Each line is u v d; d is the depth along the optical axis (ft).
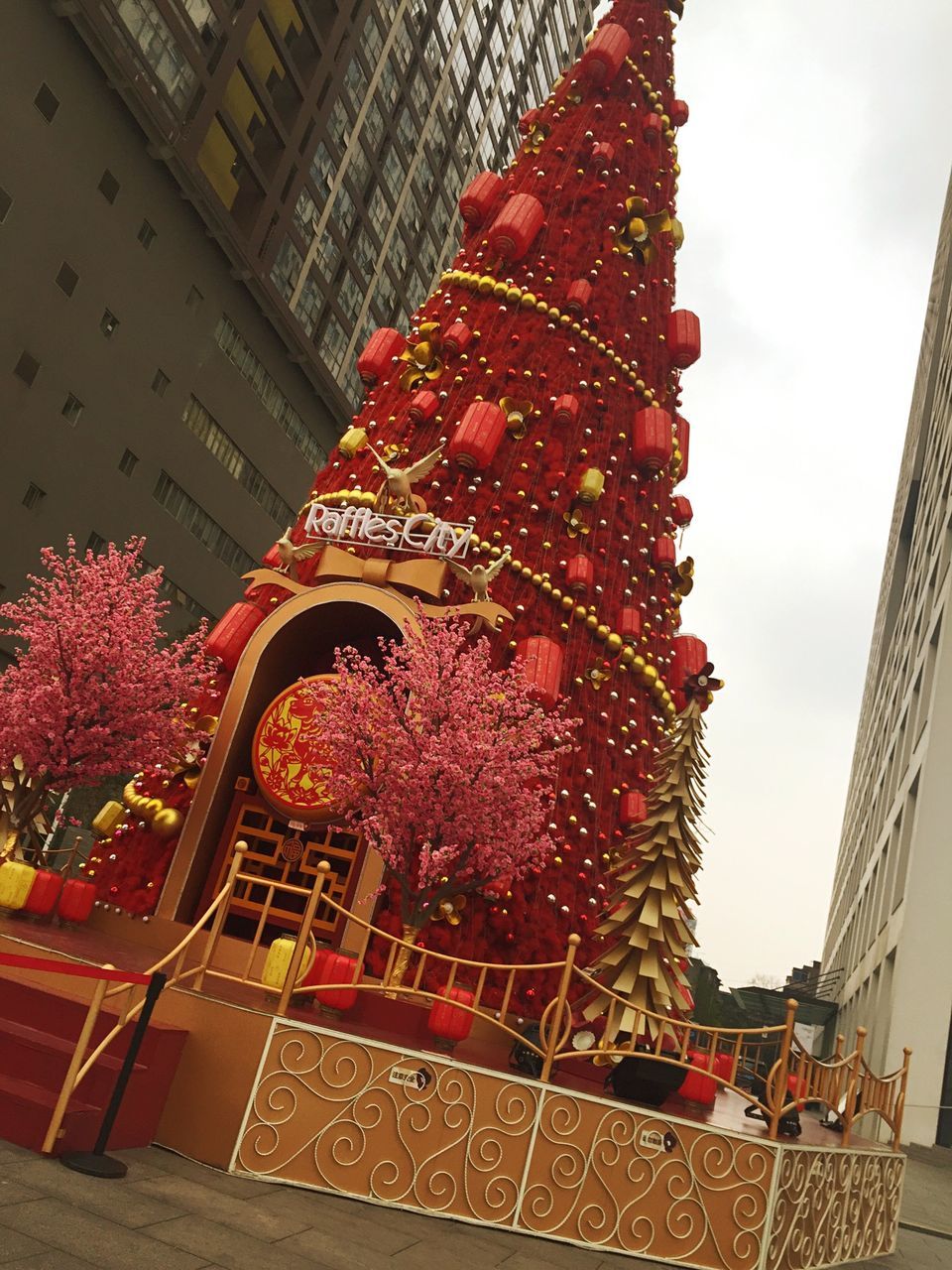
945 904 88.17
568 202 68.33
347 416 199.31
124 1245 20.74
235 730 53.21
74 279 133.90
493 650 52.39
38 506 132.67
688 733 42.83
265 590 58.80
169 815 51.47
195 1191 25.90
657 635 61.72
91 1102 26.86
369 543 54.80
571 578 55.67
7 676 54.29
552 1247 29.50
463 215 72.23
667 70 79.36
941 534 119.34
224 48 152.05
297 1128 29.19
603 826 53.52
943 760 93.15
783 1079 33.83
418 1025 39.93
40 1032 28.55
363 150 196.85
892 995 87.35
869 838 168.04
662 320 70.85
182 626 164.45
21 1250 19.08
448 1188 29.73
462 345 61.26
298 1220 25.68
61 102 127.85
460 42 231.30
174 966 39.19
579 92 73.72
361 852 50.44
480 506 56.29
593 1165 31.07
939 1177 73.20
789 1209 33.81
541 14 274.36
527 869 45.68
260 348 175.22
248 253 161.89
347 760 44.73
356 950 45.68
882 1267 41.24
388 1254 24.84
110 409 142.41
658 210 71.36
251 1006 30.71
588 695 55.16
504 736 43.75
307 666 58.49
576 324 63.31
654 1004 39.52
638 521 62.34
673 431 68.69
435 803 41.93
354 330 201.98
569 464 59.77
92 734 51.70
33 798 52.70
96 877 51.83
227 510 171.12
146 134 140.46
